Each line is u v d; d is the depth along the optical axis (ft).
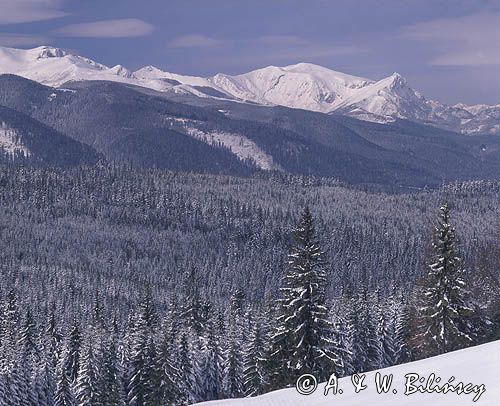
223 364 216.74
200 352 216.95
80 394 198.08
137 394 197.77
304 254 125.49
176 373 192.75
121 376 206.08
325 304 125.18
